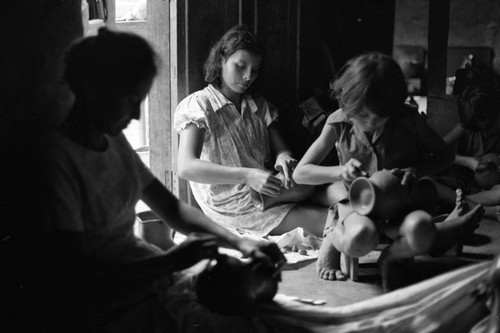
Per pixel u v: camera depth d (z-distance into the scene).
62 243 2.68
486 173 5.57
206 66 5.07
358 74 3.74
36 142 2.77
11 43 3.08
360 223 3.83
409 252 3.83
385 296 3.11
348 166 3.99
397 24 9.59
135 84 2.72
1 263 2.90
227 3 5.37
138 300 2.96
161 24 5.28
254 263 3.02
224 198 4.93
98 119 2.78
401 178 3.95
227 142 5.00
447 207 5.45
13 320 2.89
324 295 3.95
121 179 2.97
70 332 2.84
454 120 6.39
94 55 2.70
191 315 2.92
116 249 2.95
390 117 4.04
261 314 3.02
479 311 2.89
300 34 5.85
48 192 2.68
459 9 8.21
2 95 3.04
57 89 3.39
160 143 5.43
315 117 5.49
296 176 4.28
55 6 3.38
